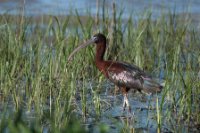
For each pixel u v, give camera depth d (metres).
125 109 14.77
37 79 14.52
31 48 16.53
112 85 16.69
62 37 17.72
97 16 18.52
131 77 15.43
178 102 14.81
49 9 24.59
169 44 19.47
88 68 17.02
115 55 17.95
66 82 14.89
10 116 10.93
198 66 16.61
